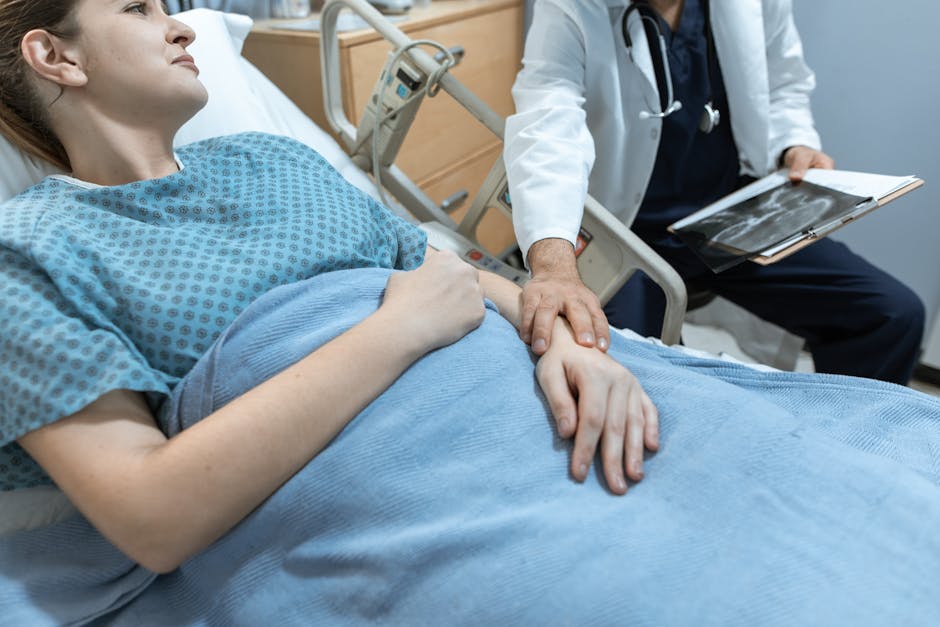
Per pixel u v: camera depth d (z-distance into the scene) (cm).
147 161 94
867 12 189
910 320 156
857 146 206
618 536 62
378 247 104
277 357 74
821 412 86
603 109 147
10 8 85
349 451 67
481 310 84
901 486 65
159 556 62
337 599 64
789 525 63
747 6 146
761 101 152
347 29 167
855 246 218
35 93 89
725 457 69
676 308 117
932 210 200
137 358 72
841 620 55
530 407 75
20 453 76
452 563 61
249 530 69
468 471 68
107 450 64
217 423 64
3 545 78
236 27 144
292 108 147
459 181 221
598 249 123
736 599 57
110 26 86
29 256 73
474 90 215
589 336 87
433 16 187
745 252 120
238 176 97
